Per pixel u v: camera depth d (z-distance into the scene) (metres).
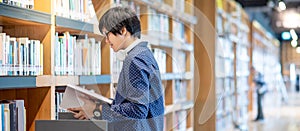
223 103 8.37
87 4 3.28
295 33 22.95
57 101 2.97
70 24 2.97
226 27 8.95
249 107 12.69
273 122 10.76
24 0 2.64
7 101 2.57
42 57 2.81
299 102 16.66
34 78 2.61
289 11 15.68
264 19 16.41
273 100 17.41
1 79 2.29
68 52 3.04
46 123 2.46
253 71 12.90
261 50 16.58
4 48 2.44
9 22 2.66
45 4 2.80
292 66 25.06
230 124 9.11
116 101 2.42
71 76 3.03
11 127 2.50
